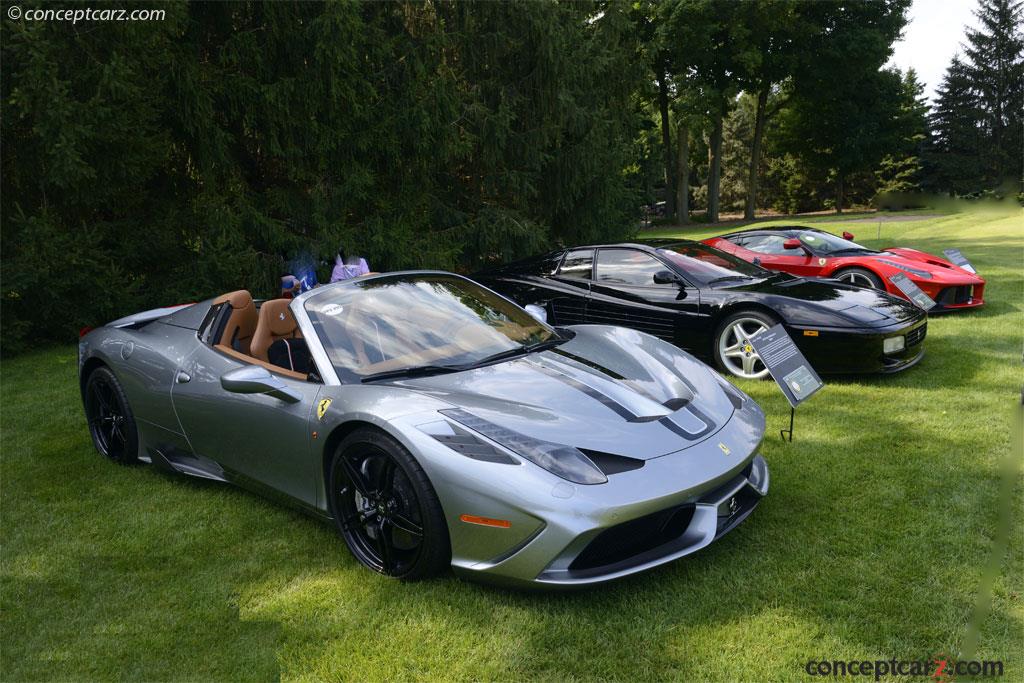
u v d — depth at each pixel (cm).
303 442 308
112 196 950
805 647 227
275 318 385
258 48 1004
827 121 4631
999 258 1355
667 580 268
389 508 275
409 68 1159
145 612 269
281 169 1187
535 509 240
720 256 657
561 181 1447
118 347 414
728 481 281
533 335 366
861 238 2089
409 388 295
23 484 404
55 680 232
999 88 4581
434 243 1232
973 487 342
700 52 3606
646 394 301
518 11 1263
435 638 240
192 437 371
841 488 348
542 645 234
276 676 227
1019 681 208
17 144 854
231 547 317
